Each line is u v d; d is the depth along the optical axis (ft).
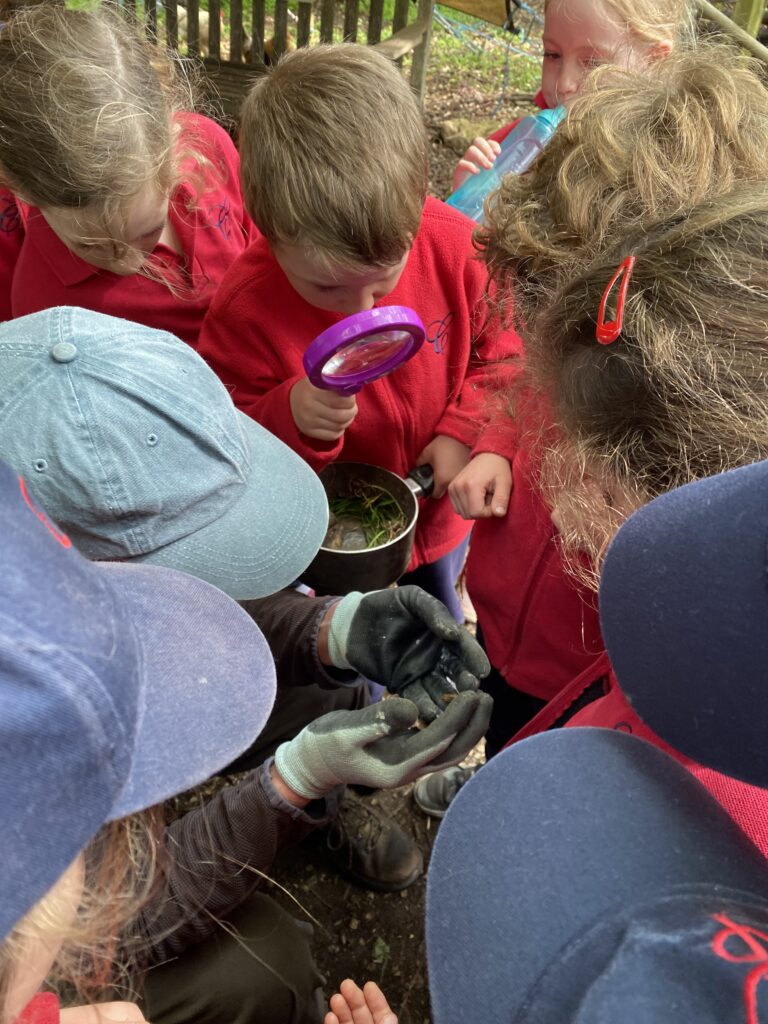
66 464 3.82
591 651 4.76
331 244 4.61
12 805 1.80
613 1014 1.48
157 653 2.97
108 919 2.53
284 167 4.55
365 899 6.43
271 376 5.82
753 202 2.70
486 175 7.00
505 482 5.12
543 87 7.59
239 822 3.92
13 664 1.82
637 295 2.62
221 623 3.25
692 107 3.55
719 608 1.72
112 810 2.16
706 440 2.44
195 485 4.15
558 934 1.76
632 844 1.87
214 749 2.82
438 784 6.85
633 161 3.43
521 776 2.08
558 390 3.01
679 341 2.45
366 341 4.25
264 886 6.42
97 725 1.99
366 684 6.23
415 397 6.13
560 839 1.92
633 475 2.68
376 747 3.63
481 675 3.72
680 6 6.95
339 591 5.25
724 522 1.76
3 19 6.14
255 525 4.42
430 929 1.97
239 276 5.70
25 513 2.17
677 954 1.55
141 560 4.14
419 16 14.90
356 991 3.93
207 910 3.95
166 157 5.37
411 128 4.80
